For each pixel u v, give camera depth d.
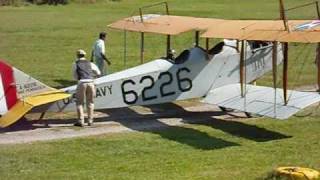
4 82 16.38
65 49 34.53
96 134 16.77
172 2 73.12
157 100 18.36
